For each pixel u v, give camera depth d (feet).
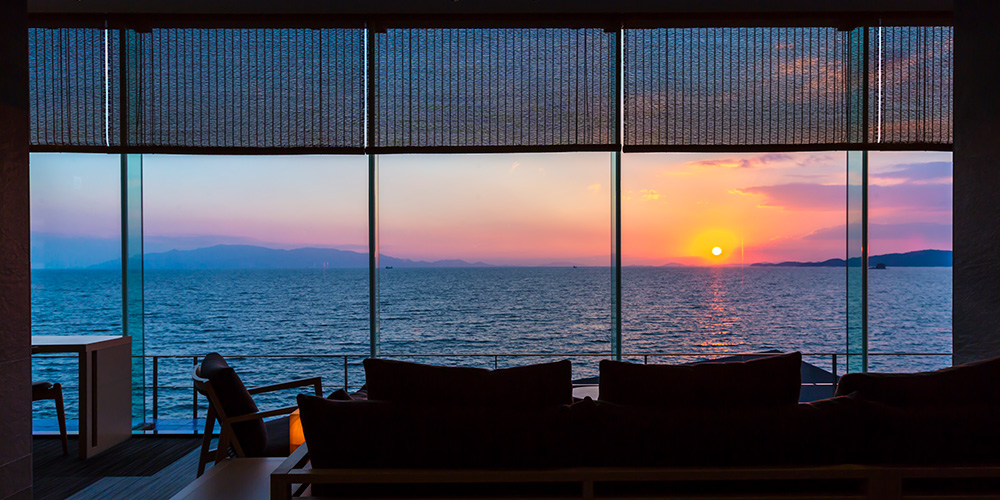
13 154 7.84
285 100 12.73
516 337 60.90
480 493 5.39
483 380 5.48
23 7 8.00
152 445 11.64
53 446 11.59
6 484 7.70
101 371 11.29
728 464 5.32
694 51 12.63
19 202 7.93
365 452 5.27
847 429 5.31
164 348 58.65
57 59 12.55
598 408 5.36
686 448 5.28
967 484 5.36
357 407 5.32
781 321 58.59
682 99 12.61
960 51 10.52
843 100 12.55
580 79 12.66
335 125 12.69
